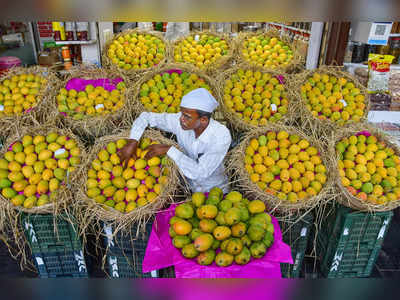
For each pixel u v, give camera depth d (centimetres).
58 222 246
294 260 271
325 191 248
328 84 358
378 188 257
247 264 191
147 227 243
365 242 267
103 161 257
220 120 373
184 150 278
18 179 249
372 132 286
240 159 266
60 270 267
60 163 258
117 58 412
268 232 204
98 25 489
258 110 336
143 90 336
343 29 422
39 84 341
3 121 312
